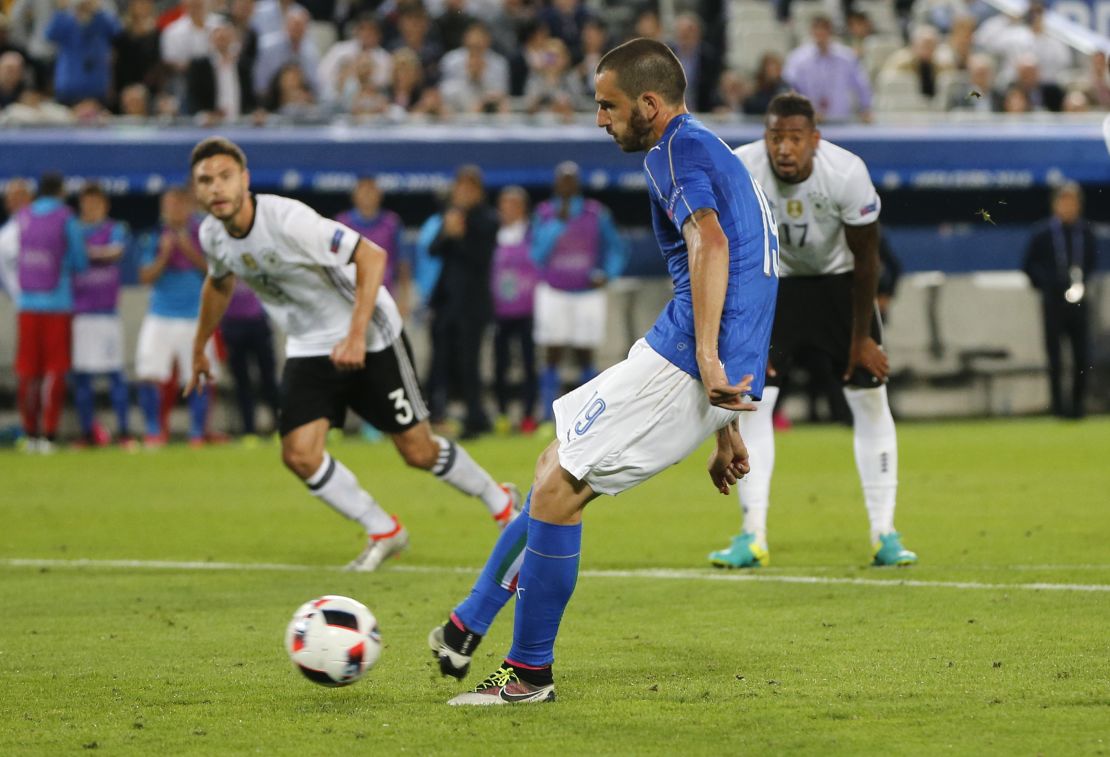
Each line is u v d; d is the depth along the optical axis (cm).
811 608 2331
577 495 1692
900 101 7356
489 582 1742
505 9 7231
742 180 1689
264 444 5725
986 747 1495
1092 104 7606
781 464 4747
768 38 7769
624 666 1923
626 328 6519
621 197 6562
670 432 1680
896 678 1820
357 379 2850
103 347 5641
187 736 1593
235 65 6519
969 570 2677
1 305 6097
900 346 6638
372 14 7338
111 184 6006
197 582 2711
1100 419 6384
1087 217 6869
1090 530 3172
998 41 7969
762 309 1698
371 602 2469
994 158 6656
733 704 1700
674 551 3028
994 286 6725
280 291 2772
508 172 6344
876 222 2605
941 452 5006
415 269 6356
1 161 5922
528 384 6009
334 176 6169
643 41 1708
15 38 7112
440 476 2950
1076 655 1933
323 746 1541
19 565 2941
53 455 5378
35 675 1917
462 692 1783
